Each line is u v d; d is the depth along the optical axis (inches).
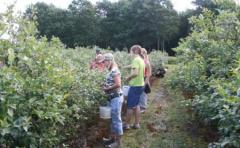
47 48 137.7
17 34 128.0
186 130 195.9
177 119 216.8
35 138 108.1
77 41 1378.0
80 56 317.7
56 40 152.1
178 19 1390.3
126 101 203.2
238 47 181.3
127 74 257.3
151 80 389.4
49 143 119.3
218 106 130.4
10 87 99.7
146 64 219.1
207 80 178.1
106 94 175.5
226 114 115.3
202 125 193.0
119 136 169.2
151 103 271.4
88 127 185.5
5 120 93.3
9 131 94.9
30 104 105.0
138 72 186.7
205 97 149.2
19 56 120.3
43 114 107.5
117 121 167.6
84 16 1392.7
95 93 177.5
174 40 1416.1
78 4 1416.1
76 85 154.6
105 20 1441.9
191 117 212.2
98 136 181.0
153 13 1364.4
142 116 227.3
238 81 120.6
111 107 167.5
